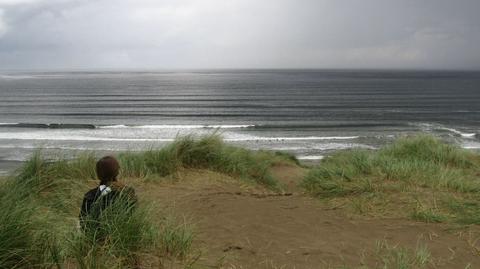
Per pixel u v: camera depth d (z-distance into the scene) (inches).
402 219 213.8
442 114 3085.6
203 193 267.7
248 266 148.9
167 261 142.3
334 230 195.0
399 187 261.7
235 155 373.7
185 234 161.3
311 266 150.8
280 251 165.0
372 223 207.3
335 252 165.0
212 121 2603.3
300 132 2090.3
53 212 187.9
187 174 322.0
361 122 2566.4
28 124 2236.7
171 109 3398.1
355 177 286.2
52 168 267.1
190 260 145.3
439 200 238.5
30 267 122.1
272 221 206.5
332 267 149.9
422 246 173.8
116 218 143.6
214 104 3846.0
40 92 5383.9
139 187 277.6
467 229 195.9
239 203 240.1
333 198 259.1
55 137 1782.7
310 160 1274.6
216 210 223.0
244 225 197.5
